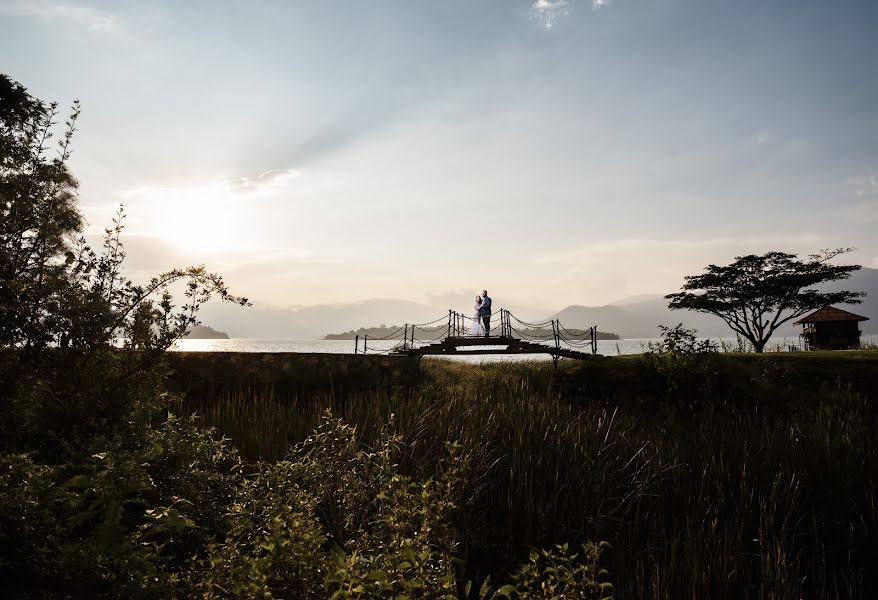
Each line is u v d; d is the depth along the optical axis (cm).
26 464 394
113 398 555
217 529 448
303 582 316
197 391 1263
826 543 657
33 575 344
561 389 1449
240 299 650
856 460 841
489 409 953
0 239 547
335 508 482
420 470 702
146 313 614
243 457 764
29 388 518
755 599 552
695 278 3194
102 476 370
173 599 319
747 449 876
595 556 354
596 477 721
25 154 595
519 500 675
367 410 933
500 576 553
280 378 1327
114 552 328
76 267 602
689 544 589
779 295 3023
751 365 1470
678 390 1374
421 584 297
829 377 1424
